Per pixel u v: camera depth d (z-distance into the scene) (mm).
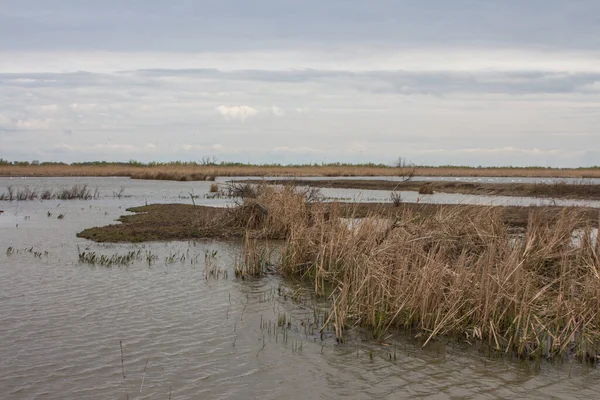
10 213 26688
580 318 8906
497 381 7535
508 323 9180
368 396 7055
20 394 6891
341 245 13266
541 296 9547
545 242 12648
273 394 7070
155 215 24484
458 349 8703
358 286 10500
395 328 9602
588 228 12398
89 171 82375
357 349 8648
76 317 9867
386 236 12906
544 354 8469
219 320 9875
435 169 112438
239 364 7980
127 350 8383
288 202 19766
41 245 17016
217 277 13023
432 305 9445
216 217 21734
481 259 10023
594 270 9344
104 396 6895
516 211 22797
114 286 12055
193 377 7512
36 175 77312
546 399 7020
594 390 7277
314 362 8109
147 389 7117
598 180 65250
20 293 11367
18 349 8336
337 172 82500
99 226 21391
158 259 15062
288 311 10492
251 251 14039
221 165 107812
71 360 7969
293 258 13508
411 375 7711
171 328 9398
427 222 13914
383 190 43969
